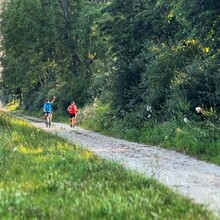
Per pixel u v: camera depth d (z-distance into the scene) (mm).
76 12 68250
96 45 62031
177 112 27875
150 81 33406
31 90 94125
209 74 27859
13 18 67938
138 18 38938
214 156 19875
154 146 25719
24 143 22109
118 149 23750
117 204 9266
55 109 70000
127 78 38375
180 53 32250
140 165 17359
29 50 69750
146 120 32062
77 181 12336
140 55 38906
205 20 27125
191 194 11633
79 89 64625
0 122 36406
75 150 18719
